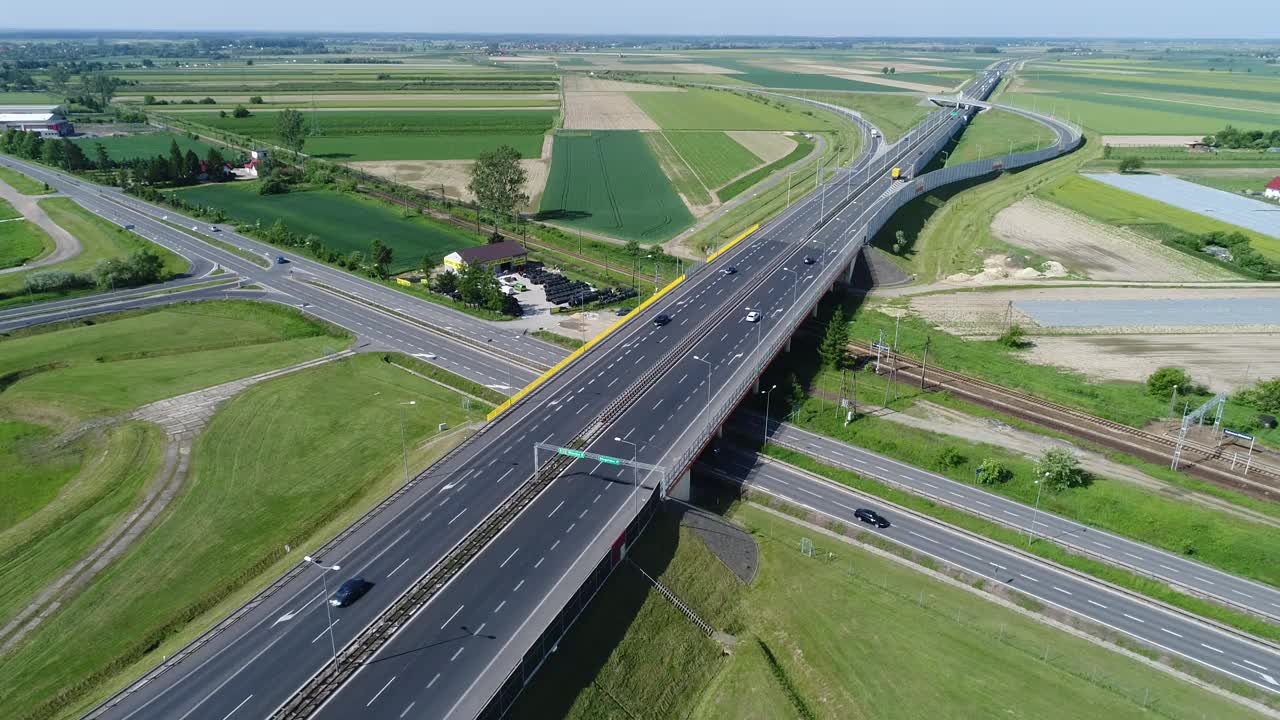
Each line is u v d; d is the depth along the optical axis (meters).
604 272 198.12
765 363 130.88
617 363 134.88
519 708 70.38
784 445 122.88
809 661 83.06
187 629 81.88
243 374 141.12
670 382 127.62
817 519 105.81
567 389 126.31
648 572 89.88
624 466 104.56
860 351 154.75
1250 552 96.50
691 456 104.81
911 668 81.94
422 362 146.12
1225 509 105.25
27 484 108.88
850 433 125.19
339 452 115.69
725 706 78.56
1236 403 132.25
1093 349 155.75
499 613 78.44
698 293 166.25
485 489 100.38
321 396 133.00
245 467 111.44
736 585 93.31
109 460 112.50
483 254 195.50
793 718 76.88
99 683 75.31
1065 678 80.88
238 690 70.69
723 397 121.38
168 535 96.56
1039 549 99.75
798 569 96.12
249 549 94.12
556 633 76.94
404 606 79.44
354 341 156.12
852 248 191.12
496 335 158.75
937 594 92.94
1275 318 168.88
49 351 150.00
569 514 94.44
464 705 67.94
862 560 98.38
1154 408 131.50
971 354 153.50
